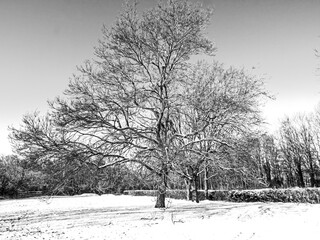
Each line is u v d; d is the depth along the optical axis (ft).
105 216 56.08
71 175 57.47
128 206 86.02
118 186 65.05
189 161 62.23
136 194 186.50
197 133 66.39
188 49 69.62
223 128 66.03
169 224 40.11
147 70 69.46
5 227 46.39
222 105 64.39
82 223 47.11
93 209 77.15
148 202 107.76
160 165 60.18
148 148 62.34
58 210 78.84
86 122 57.82
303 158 180.75
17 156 55.26
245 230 32.27
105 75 62.69
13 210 84.38
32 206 99.40
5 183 181.47
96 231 38.09
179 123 71.87
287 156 187.62
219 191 117.80
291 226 31.99
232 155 64.59
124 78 64.49
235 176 71.67
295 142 184.24
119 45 66.54
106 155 60.90
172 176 60.18
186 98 62.95
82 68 61.62
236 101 64.39
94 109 58.13
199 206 73.20
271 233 29.91
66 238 34.12
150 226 39.52
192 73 71.46
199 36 69.97
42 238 34.58
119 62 65.10
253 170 69.41
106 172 62.23
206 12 70.44
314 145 181.16
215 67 74.74
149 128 66.95
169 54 70.49
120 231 37.09
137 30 67.92
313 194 83.10
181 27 69.56
